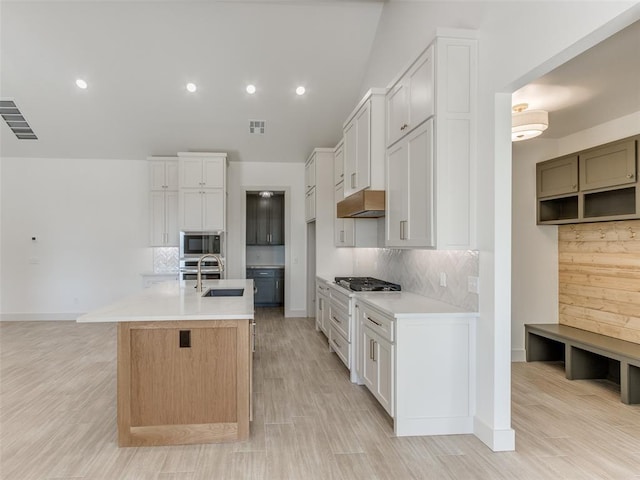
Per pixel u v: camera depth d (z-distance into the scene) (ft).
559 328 14.96
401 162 11.03
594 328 14.23
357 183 13.64
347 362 13.47
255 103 19.20
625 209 12.97
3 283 22.45
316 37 16.15
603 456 8.53
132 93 18.35
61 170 22.70
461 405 9.47
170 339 8.98
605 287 13.79
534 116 11.66
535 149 15.75
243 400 9.11
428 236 9.46
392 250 15.07
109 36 15.69
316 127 20.94
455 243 9.25
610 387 12.84
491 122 8.77
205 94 18.54
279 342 18.19
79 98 18.56
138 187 23.15
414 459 8.34
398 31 13.88
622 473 7.88
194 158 21.30
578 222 13.93
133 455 8.49
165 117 19.86
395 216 11.44
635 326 12.72
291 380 13.24
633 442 9.16
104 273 22.97
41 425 9.88
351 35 16.21
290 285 24.25
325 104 19.44
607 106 12.34
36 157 22.54
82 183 22.82
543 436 9.43
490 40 8.78
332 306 16.16
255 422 10.09
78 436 9.32
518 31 7.89
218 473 7.82
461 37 9.20
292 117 20.20
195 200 21.27
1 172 22.40
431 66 9.32
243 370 9.09
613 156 12.52
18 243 22.50
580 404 11.43
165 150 22.35
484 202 9.01
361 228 16.71
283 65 17.26
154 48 16.21
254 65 17.17
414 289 12.92
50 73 17.21
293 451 8.66
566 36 6.73
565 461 8.31
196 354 9.02
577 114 12.99
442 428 9.41
